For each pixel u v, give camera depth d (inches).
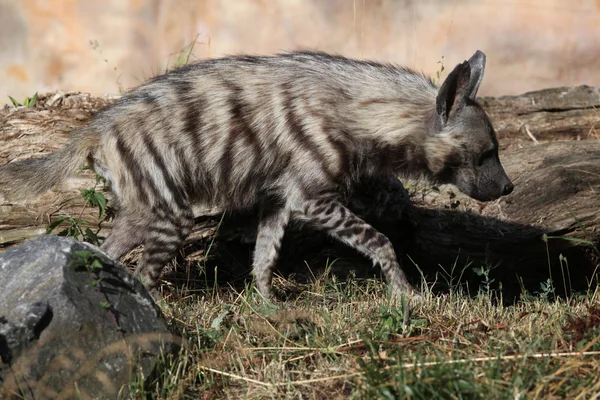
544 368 282.0
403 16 748.6
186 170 380.5
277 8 740.7
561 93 534.3
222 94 381.7
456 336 318.0
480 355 299.9
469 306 364.2
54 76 731.4
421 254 426.0
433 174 394.9
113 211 409.1
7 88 728.3
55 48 729.0
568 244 420.8
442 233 422.9
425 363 286.4
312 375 296.2
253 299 372.8
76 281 277.6
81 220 408.5
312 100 376.5
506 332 320.5
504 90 759.7
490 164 389.7
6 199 388.2
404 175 398.6
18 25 722.8
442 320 343.9
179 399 283.4
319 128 374.9
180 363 291.6
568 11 754.8
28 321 261.3
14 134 431.8
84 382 268.5
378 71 390.6
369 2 742.5
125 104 379.2
